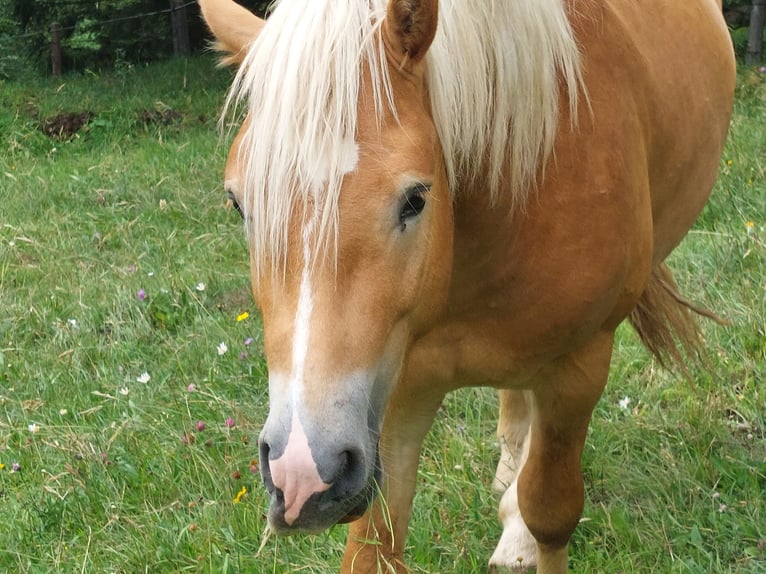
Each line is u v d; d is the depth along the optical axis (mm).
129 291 4734
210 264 5117
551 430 2471
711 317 3172
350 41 1690
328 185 1626
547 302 2203
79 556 2828
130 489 3148
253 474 3154
